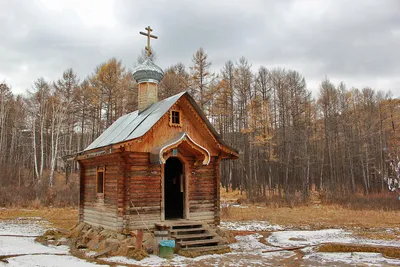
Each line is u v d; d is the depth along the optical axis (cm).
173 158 2022
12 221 2430
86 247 1508
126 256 1322
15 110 5891
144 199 1530
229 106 5103
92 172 1833
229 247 1482
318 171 5703
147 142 1559
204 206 1714
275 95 5447
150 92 1959
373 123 5347
